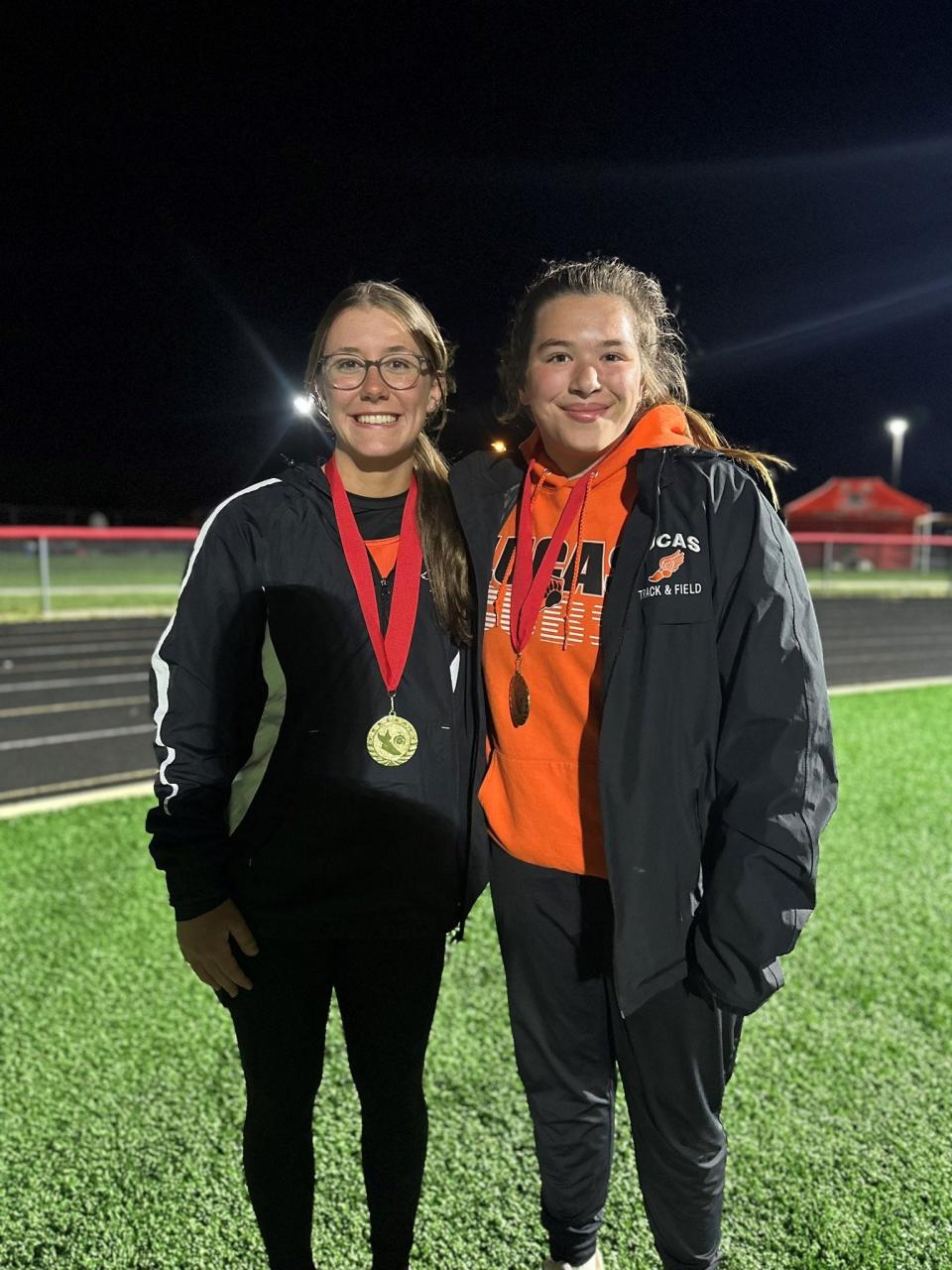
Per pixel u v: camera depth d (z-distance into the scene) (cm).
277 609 151
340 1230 192
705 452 141
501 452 170
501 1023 267
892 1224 192
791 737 129
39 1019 264
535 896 159
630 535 141
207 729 148
